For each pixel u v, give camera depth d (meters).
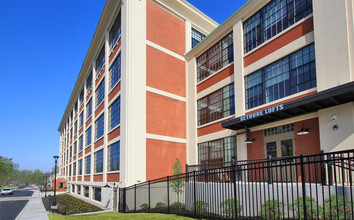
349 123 10.45
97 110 29.59
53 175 64.50
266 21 15.62
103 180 23.80
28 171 164.50
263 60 15.30
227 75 18.34
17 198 41.09
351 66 10.70
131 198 17.56
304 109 11.92
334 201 7.70
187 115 22.27
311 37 12.66
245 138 16.02
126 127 18.69
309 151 12.28
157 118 20.38
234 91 17.36
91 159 29.95
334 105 11.05
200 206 11.05
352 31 10.82
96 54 31.23
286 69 13.93
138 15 20.94
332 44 11.44
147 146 19.28
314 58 12.48
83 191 34.53
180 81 22.77
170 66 22.28
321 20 12.00
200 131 20.67
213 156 18.95
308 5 13.14
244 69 16.72
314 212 7.85
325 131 11.26
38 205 27.47
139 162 18.56
